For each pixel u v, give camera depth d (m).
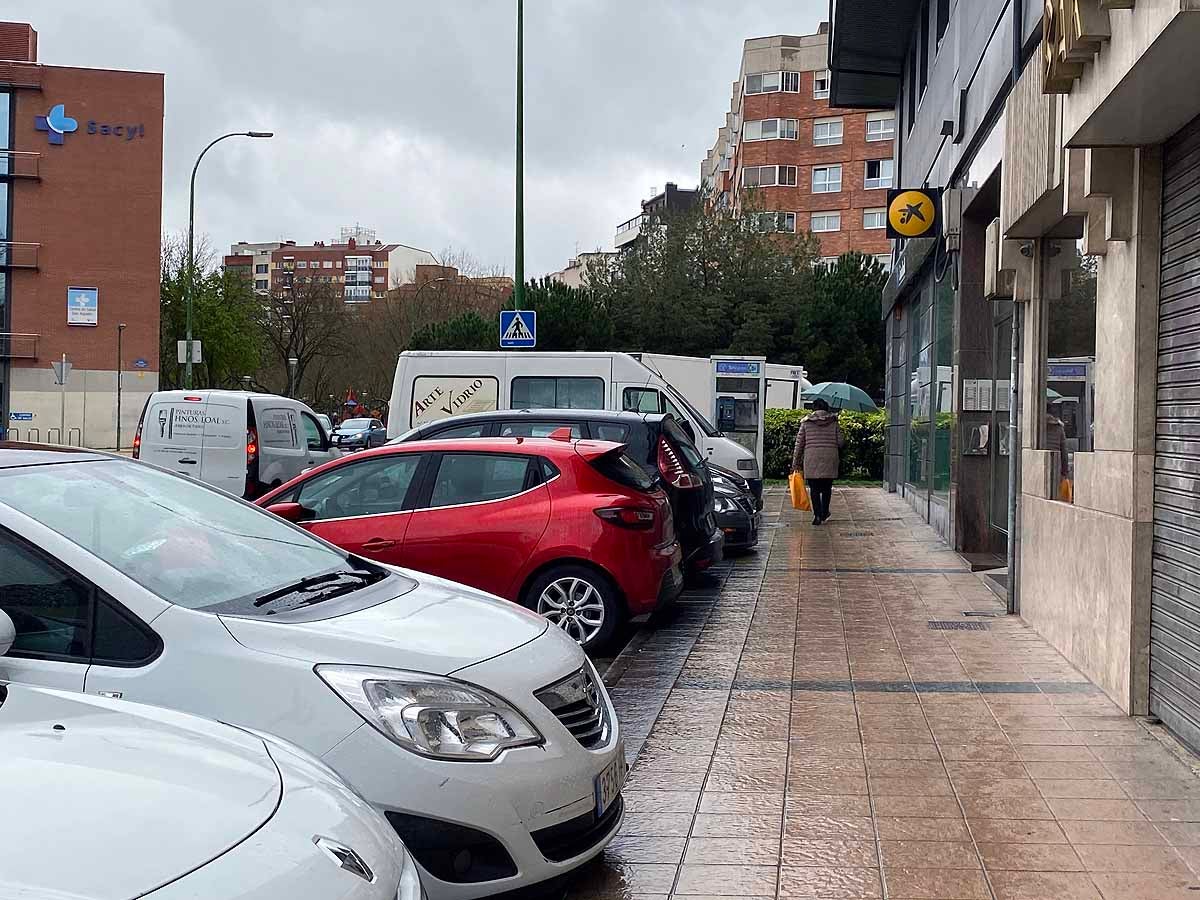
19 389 50.94
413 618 4.62
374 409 60.84
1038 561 9.57
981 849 4.89
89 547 4.31
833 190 67.06
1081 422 8.62
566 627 8.88
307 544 5.39
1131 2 5.43
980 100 12.89
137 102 51.28
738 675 8.16
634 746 6.43
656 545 9.04
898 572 13.38
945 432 16.47
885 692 7.61
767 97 67.81
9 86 50.12
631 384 17.89
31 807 2.43
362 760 3.91
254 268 162.88
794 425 32.69
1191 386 6.23
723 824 5.22
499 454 9.14
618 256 51.88
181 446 16.78
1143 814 5.28
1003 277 10.40
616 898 4.47
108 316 51.44
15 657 4.01
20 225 50.62
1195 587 6.11
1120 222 6.97
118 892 2.17
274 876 2.38
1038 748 6.30
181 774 2.72
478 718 4.12
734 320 47.94
